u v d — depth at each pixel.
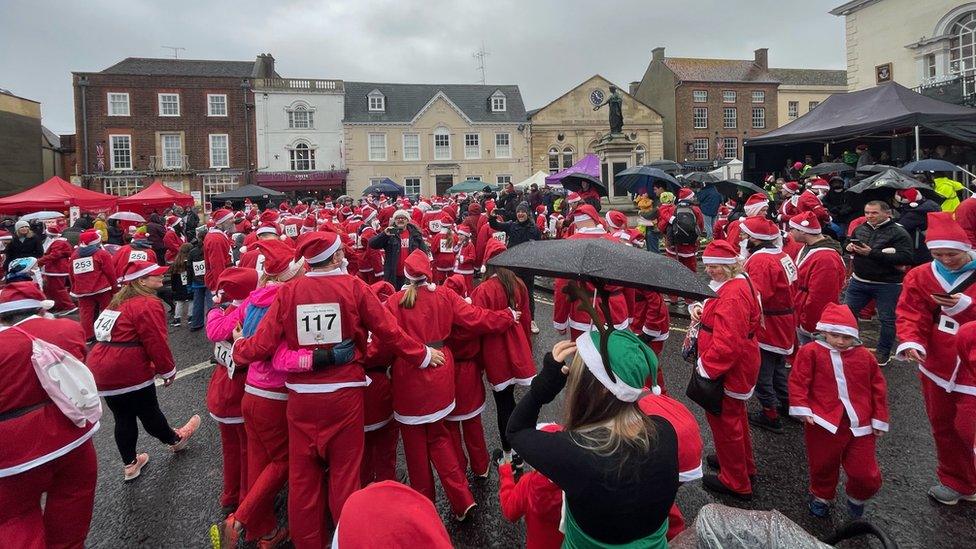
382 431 3.99
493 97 40.69
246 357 3.22
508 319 4.09
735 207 12.68
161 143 35.28
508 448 4.42
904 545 3.35
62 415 3.05
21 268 3.36
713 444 4.74
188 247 10.03
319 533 3.21
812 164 19.55
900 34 23.72
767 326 4.97
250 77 36.19
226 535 3.27
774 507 3.81
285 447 3.43
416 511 1.29
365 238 11.61
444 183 39.53
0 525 2.90
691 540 2.20
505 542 3.55
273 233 6.82
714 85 43.03
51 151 37.16
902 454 4.45
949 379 3.70
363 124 37.81
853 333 3.42
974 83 19.80
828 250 5.45
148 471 4.64
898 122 13.61
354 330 3.27
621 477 1.75
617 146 20.45
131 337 4.34
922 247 8.35
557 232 11.98
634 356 1.85
